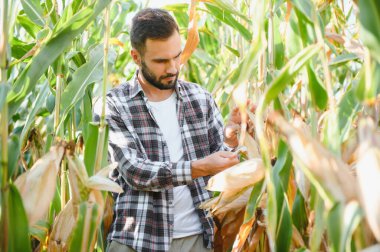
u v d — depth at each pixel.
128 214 1.95
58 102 1.88
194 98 2.09
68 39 1.54
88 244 1.47
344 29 1.97
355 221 1.03
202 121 2.07
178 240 1.99
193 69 3.46
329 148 1.24
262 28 1.23
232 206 1.73
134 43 1.95
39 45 1.88
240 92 1.24
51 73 2.05
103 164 1.72
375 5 1.04
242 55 2.49
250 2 2.19
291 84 2.53
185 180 1.86
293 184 1.61
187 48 2.17
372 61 1.12
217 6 2.15
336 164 1.05
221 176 1.55
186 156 2.02
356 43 1.52
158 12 1.94
